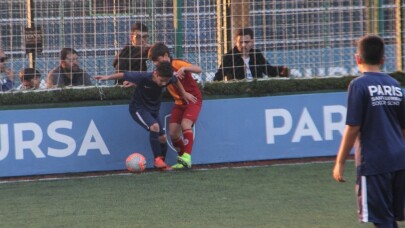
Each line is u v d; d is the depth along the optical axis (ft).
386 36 94.12
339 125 90.99
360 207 50.08
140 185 79.25
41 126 85.97
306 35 92.07
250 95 90.02
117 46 89.35
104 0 88.79
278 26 91.71
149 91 83.82
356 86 49.75
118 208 68.80
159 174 84.89
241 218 63.98
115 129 87.40
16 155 85.46
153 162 88.12
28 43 87.97
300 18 91.71
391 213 49.98
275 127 90.22
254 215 64.90
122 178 83.76
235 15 90.63
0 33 87.35
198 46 90.94
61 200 73.05
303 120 90.53
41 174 85.97
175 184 79.25
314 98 90.79
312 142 90.68
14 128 85.46
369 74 50.39
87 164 86.89
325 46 92.38
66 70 88.58
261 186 77.25
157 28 90.38
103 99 87.25
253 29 91.25
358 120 49.24
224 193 74.28
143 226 61.82
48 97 86.12
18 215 67.00
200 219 63.87
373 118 49.52
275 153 90.17
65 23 88.58
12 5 87.20
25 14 87.97
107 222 63.46
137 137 87.81
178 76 83.97
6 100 85.20
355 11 92.63
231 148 89.56
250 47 91.09
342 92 91.09
